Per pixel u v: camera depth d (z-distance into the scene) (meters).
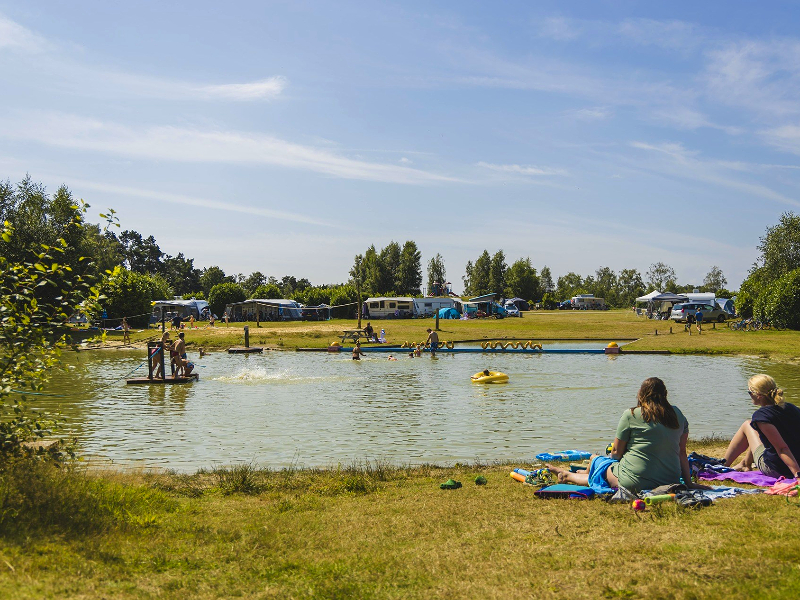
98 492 7.52
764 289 57.03
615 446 7.71
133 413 17.84
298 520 7.12
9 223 8.52
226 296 91.75
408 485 9.30
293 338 49.97
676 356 37.03
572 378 26.50
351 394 21.89
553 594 4.55
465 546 5.88
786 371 27.83
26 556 5.23
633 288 195.12
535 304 137.75
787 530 5.59
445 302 87.69
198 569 5.35
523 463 11.31
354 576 5.16
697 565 4.88
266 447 13.40
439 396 21.27
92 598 4.50
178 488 9.18
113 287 9.02
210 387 24.05
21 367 7.77
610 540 5.69
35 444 9.88
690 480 7.54
